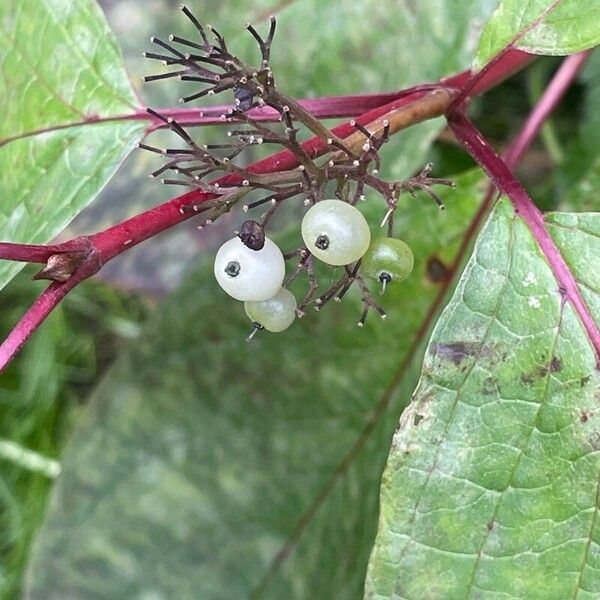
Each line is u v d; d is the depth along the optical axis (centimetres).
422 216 15
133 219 9
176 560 18
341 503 17
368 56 17
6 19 13
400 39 17
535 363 10
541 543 10
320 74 17
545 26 11
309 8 17
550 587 10
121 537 18
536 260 10
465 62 16
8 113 13
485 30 11
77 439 18
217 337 17
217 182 10
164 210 9
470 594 10
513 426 10
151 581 18
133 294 24
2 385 24
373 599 10
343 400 17
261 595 17
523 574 10
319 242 9
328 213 9
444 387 10
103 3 19
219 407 17
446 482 10
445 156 21
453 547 10
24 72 13
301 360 17
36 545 18
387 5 17
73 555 18
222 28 18
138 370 18
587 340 10
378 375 16
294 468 17
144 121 12
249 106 9
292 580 17
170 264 20
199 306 17
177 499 18
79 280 9
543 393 10
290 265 15
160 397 18
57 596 18
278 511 17
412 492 10
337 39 17
